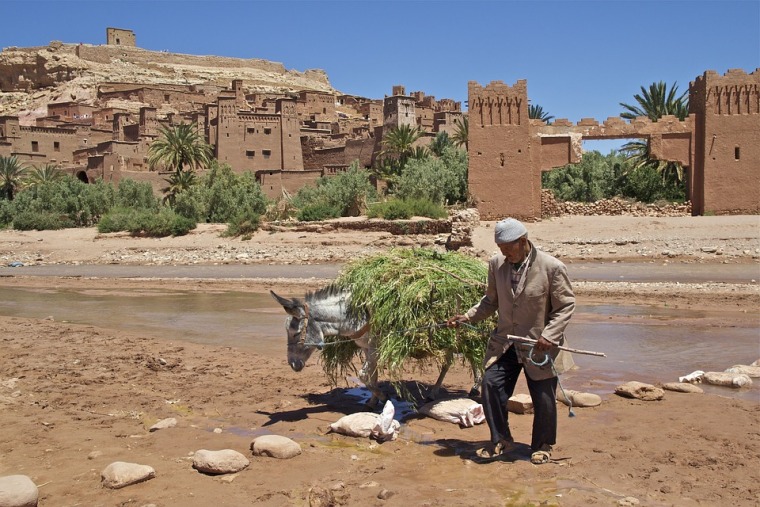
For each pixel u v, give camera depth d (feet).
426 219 136.05
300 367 23.31
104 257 140.15
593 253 104.73
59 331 45.62
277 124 267.59
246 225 148.46
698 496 16.25
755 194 136.56
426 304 23.31
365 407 25.62
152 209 193.88
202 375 31.60
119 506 16.33
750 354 34.24
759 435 20.66
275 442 19.92
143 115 277.85
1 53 460.14
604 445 20.16
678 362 32.71
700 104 140.67
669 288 65.16
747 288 62.90
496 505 15.99
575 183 180.34
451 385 28.60
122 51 482.28
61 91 428.15
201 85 398.62
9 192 242.99
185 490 17.21
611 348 36.52
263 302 63.41
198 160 231.30
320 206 158.61
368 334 24.21
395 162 213.05
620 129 141.18
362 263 24.35
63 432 22.41
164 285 84.69
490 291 19.49
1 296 76.13
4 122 267.59
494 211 141.18
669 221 125.18
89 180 245.86
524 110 139.64
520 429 22.25
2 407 25.55
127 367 33.37
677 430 21.39
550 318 18.48
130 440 21.59
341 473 18.49
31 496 15.89
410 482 17.71
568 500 16.12
